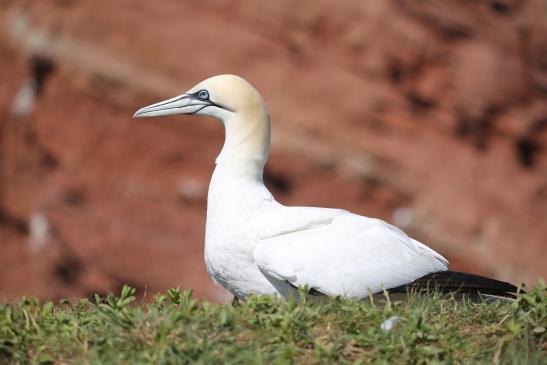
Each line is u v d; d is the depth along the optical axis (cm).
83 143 2570
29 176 2614
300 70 2502
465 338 750
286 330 717
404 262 912
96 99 2558
